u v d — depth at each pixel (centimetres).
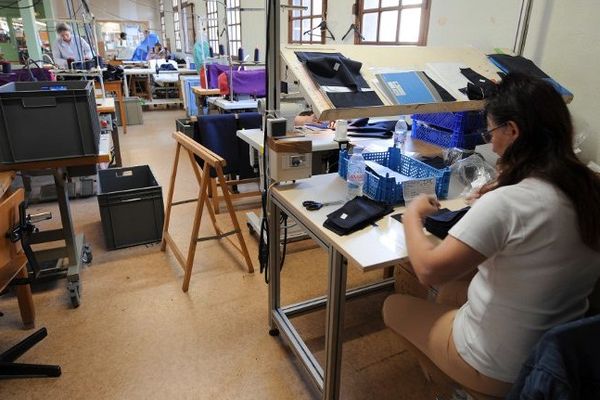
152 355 182
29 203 342
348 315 212
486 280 100
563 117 90
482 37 241
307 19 452
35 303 216
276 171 169
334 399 150
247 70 481
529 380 80
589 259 91
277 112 171
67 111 188
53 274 227
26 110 181
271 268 187
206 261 260
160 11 1191
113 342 190
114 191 288
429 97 168
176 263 258
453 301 141
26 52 570
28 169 192
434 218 130
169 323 203
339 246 126
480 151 195
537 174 90
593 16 187
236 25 696
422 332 119
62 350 184
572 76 200
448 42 267
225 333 197
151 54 966
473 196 156
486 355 100
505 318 96
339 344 142
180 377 171
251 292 229
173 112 780
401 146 221
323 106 148
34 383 167
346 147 218
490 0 233
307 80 154
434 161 198
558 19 202
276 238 183
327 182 182
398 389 167
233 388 166
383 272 245
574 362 77
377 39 347
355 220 137
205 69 525
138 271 248
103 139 250
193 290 230
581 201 86
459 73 187
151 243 282
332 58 162
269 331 198
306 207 152
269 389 166
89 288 230
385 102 159
